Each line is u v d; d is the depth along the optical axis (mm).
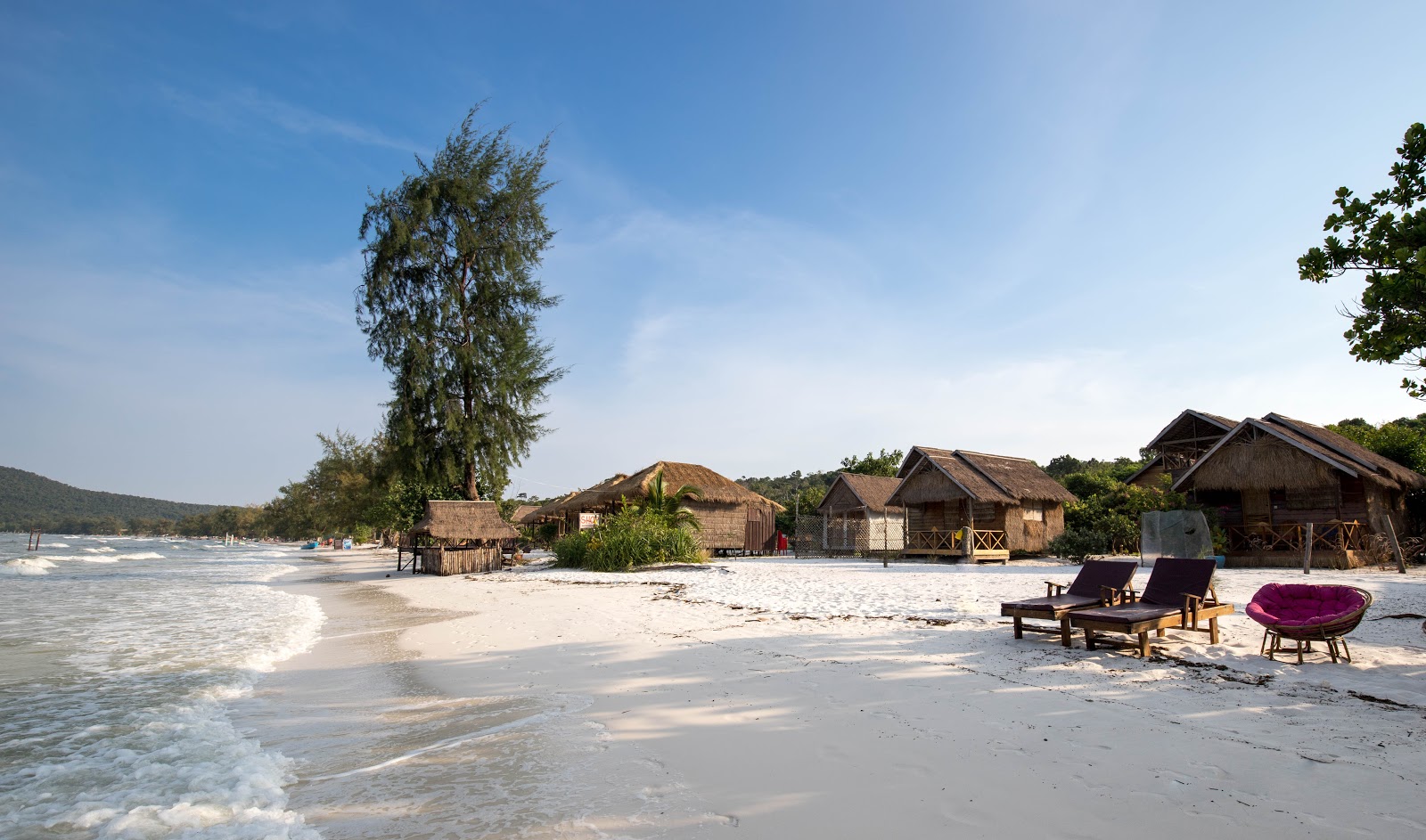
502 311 28859
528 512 45500
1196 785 3918
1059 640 8133
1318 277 7082
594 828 3600
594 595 14672
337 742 5324
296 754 5059
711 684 6539
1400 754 4297
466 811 3881
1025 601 8312
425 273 27609
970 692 6000
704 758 4609
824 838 3408
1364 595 6789
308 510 76500
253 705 6555
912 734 4926
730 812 3756
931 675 6617
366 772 4613
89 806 4168
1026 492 24891
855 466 46656
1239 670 6609
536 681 7016
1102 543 21172
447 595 16578
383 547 69000
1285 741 4602
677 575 19172
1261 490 18703
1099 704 5574
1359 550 17203
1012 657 7316
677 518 25359
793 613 11055
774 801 3891
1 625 12438
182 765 4902
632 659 7805
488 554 25281
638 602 13094
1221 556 18109
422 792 4211
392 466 27484
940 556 25766
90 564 39875
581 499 31422
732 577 18172
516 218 29047
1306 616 7191
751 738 4980
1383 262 6727
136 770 4824
